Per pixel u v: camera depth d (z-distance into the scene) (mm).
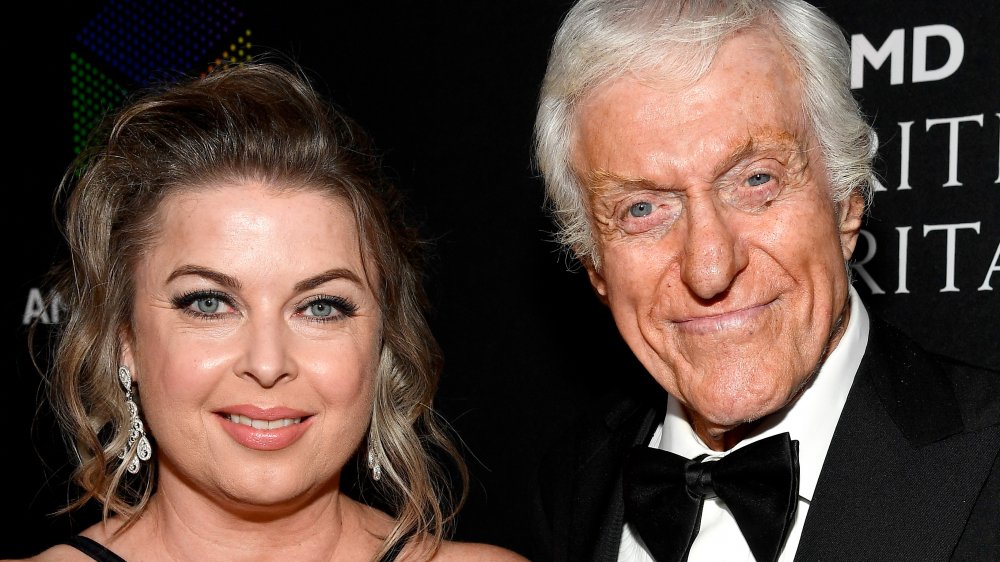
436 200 3248
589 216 1971
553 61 1950
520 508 3125
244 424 1833
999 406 1744
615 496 2158
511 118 3148
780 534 1768
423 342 2170
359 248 1903
